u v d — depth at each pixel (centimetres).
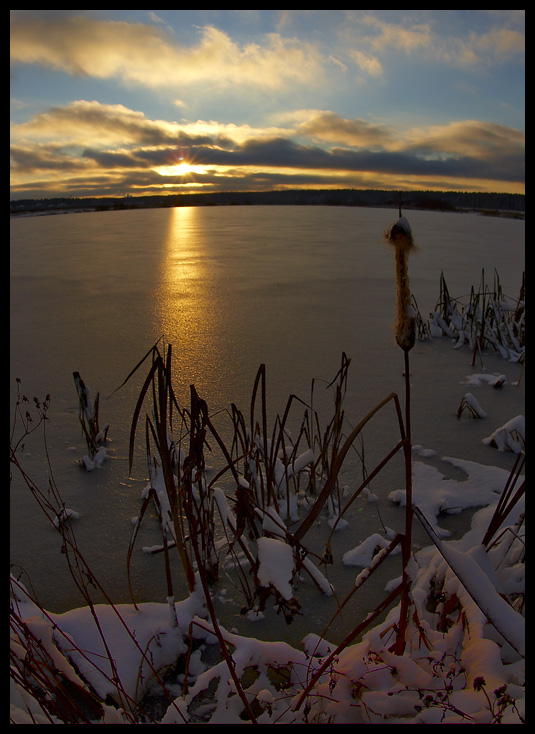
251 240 1180
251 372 384
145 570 191
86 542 207
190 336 477
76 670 139
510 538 158
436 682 116
